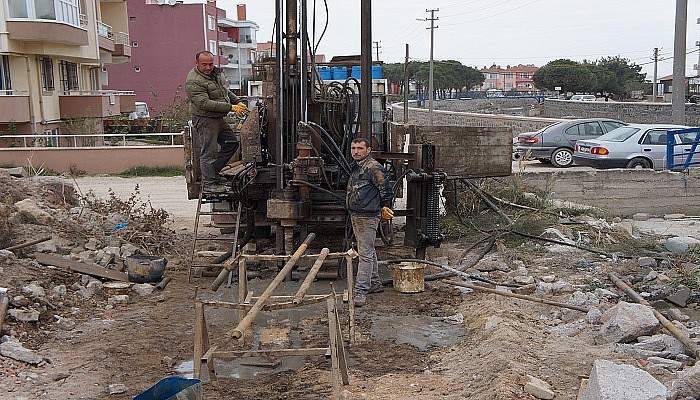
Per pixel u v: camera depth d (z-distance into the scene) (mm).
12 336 6992
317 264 6551
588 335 7223
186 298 8695
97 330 7531
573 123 23047
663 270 9867
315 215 9461
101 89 36625
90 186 20828
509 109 65562
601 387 5008
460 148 11234
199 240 11688
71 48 28812
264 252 10258
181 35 56812
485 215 12758
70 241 10242
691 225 14773
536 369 6113
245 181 9469
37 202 12586
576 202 16594
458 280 9352
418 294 8812
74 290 8602
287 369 6508
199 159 10625
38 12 25641
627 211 16797
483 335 7035
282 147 9242
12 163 23438
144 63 56969
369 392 5855
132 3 56125
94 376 6316
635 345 6812
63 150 23719
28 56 26453
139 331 7516
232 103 10555
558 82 79562
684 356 6496
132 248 10391
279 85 9164
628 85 82188
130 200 13461
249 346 6906
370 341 7219
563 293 8805
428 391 5879
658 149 19734
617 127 22938
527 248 10969
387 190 8227
